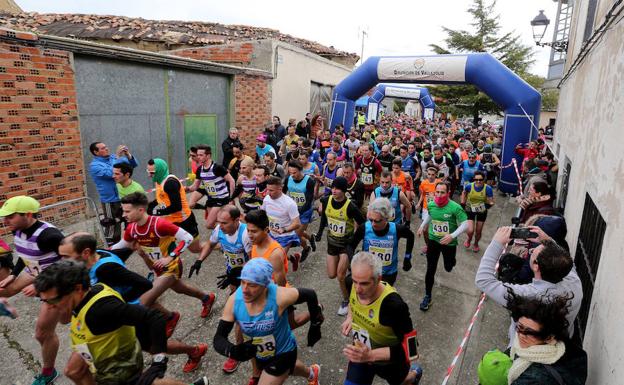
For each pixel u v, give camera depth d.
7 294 3.71
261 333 2.75
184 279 5.59
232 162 7.90
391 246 4.11
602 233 3.14
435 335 4.59
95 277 3.04
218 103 10.60
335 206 4.61
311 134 14.02
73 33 12.79
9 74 5.70
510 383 2.14
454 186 9.89
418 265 6.57
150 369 2.54
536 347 2.07
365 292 2.62
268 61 12.29
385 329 2.70
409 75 13.19
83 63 7.04
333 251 4.79
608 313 2.46
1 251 4.00
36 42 5.98
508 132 11.65
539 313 2.03
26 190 6.11
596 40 4.53
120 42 13.02
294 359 2.99
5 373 3.64
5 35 5.58
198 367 3.82
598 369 2.51
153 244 4.08
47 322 3.23
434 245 4.99
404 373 2.84
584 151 4.66
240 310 2.72
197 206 6.70
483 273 2.93
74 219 6.87
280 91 13.00
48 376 3.48
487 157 11.73
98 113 7.44
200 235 7.33
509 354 2.72
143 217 3.98
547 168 8.12
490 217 9.62
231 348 2.59
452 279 6.07
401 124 25.81
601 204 3.21
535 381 1.99
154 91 8.63
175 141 9.40
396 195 5.60
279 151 11.45
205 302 4.61
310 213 5.96
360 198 6.01
